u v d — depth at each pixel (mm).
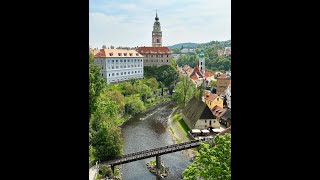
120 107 132875
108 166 95938
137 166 112938
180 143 120938
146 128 131875
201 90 157500
